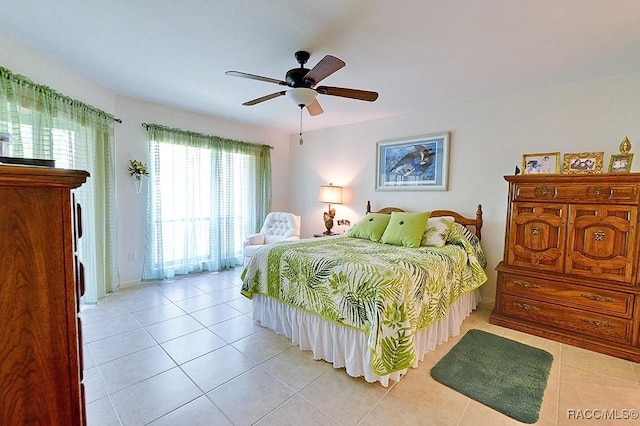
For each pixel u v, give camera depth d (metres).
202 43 2.16
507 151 3.14
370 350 1.76
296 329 2.36
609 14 1.70
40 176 0.73
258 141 4.98
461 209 3.48
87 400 1.68
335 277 2.08
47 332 0.78
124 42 2.17
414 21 1.82
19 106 2.13
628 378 1.95
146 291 3.54
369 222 3.54
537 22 1.80
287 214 4.55
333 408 1.66
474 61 2.36
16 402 0.75
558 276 2.48
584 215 2.40
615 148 2.59
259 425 1.53
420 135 3.77
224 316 2.89
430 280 2.16
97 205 3.12
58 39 2.13
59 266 0.79
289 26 1.90
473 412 1.63
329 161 4.88
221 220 4.45
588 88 2.70
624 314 2.22
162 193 3.88
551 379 1.94
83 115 2.84
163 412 1.61
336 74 2.64
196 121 4.15
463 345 2.38
